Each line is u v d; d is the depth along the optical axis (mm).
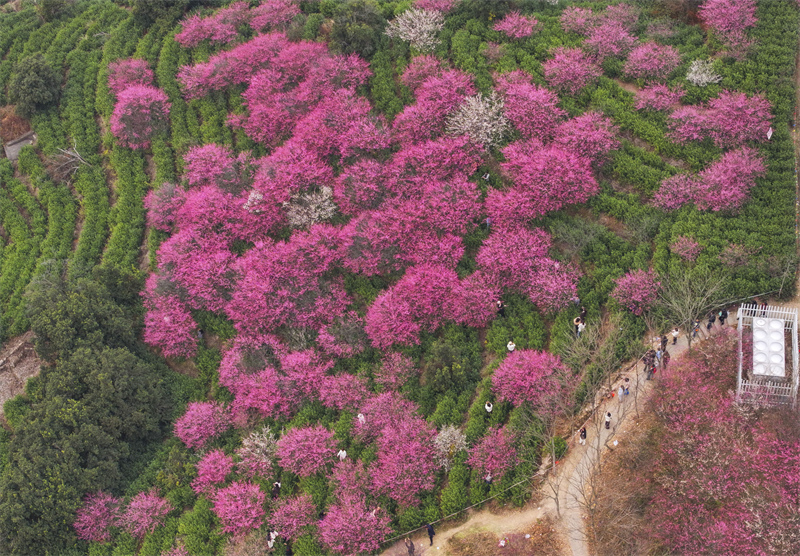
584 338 46000
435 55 60250
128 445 48531
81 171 60781
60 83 65750
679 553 39094
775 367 41656
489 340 48625
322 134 56094
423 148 53750
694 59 57469
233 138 60812
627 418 44125
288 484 46031
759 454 40344
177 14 68000
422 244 50719
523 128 54719
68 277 55344
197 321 52938
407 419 45500
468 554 41438
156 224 56594
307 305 50781
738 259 47594
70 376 48125
